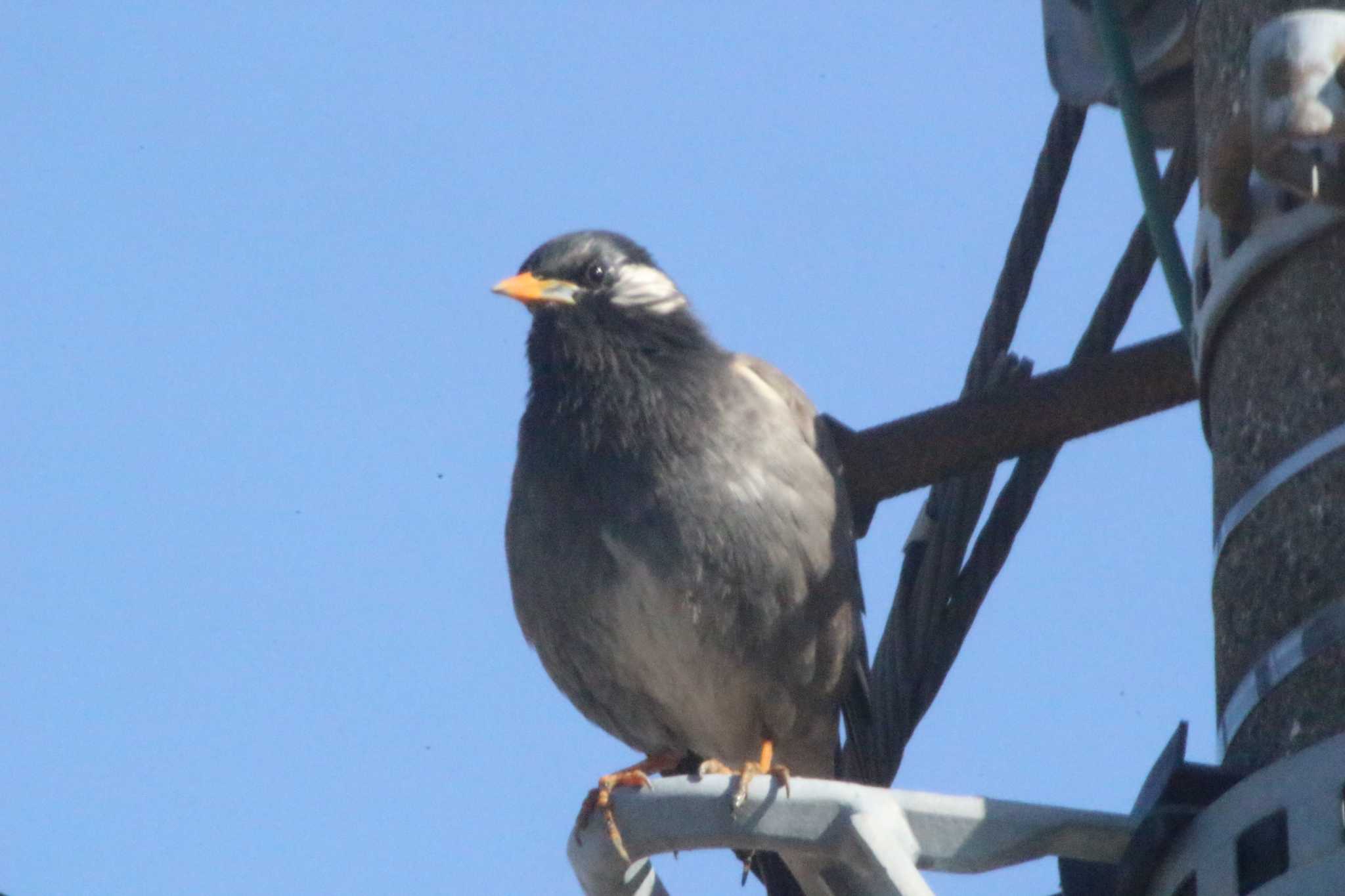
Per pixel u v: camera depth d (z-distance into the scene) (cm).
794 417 1061
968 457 984
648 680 1055
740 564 1020
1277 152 547
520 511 1065
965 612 1009
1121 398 943
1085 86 898
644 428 1041
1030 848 573
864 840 569
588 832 671
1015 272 1008
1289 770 514
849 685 1081
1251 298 608
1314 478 568
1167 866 542
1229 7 654
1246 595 586
